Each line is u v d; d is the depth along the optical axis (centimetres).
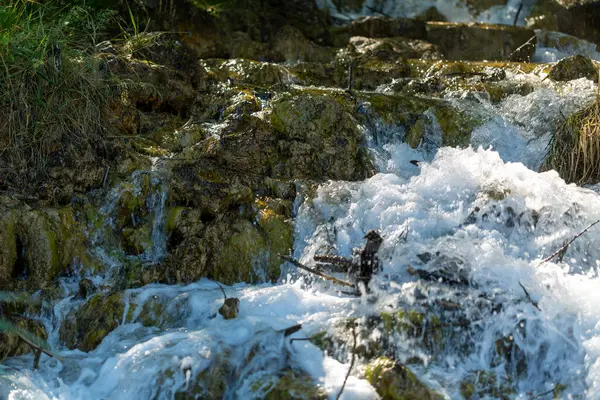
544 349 409
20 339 427
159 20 791
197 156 540
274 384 382
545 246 492
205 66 698
